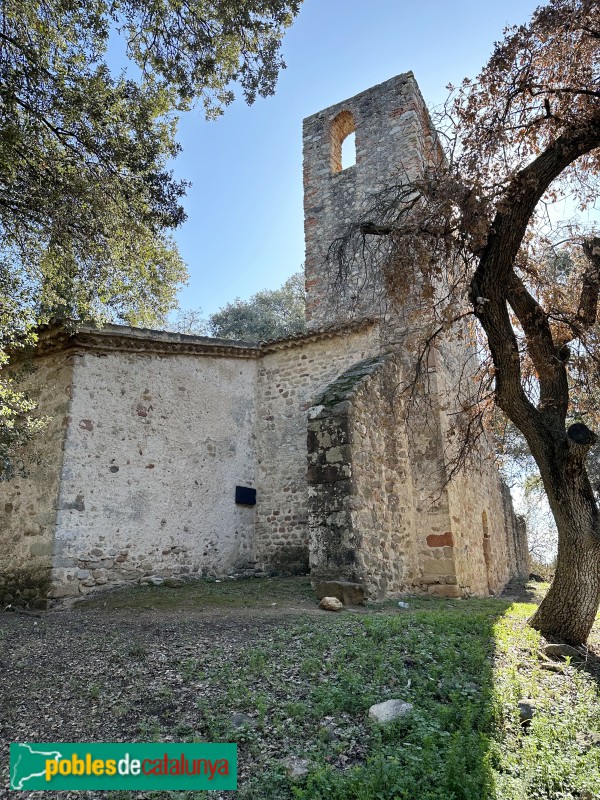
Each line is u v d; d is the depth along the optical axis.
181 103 7.44
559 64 6.46
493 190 6.01
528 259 7.32
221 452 9.88
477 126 6.18
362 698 3.68
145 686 3.96
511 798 2.68
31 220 7.09
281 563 9.75
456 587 8.70
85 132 6.75
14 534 7.85
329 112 13.31
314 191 12.91
